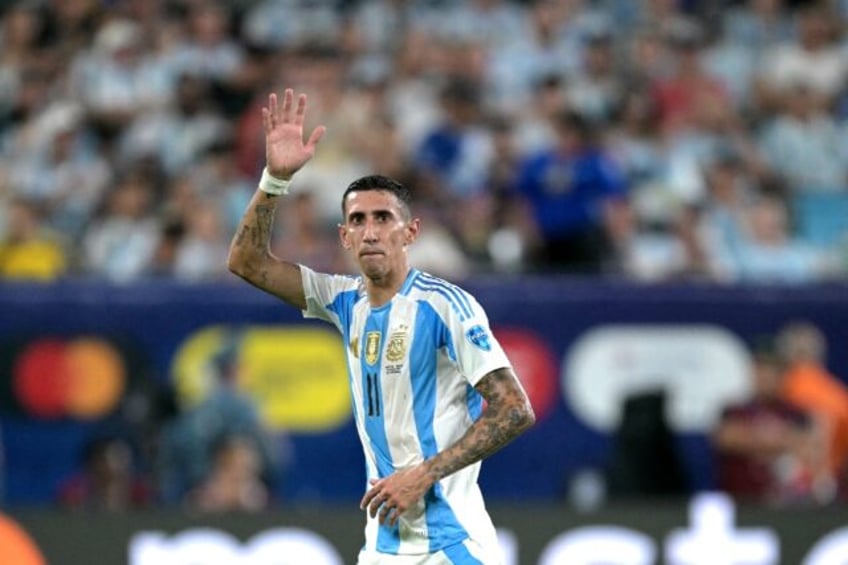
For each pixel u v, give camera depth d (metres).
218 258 48.81
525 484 46.41
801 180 59.53
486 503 38.50
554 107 55.34
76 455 44.56
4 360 44.44
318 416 45.41
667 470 44.09
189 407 44.88
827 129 61.16
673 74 60.78
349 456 45.56
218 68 58.50
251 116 55.38
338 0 62.28
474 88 57.84
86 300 44.97
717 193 54.41
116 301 45.09
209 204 50.34
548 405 46.62
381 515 23.78
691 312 47.47
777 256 52.47
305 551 37.75
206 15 59.62
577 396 46.75
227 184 52.72
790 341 45.88
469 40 60.66
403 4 62.50
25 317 44.62
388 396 25.03
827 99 62.53
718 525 38.97
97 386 44.81
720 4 65.75
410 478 23.80
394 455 25.09
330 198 52.00
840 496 44.81
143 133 55.06
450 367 25.00
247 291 45.53
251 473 43.75
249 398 44.69
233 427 44.00
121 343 44.97
